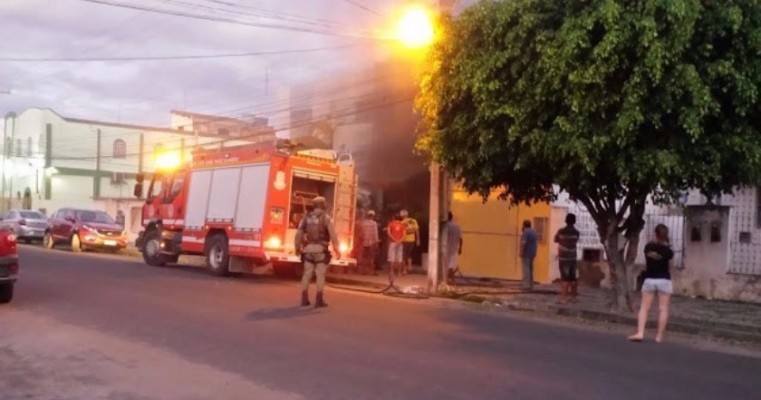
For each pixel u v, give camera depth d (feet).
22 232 114.21
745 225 62.13
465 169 52.60
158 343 34.01
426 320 44.19
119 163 202.39
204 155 72.79
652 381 29.78
